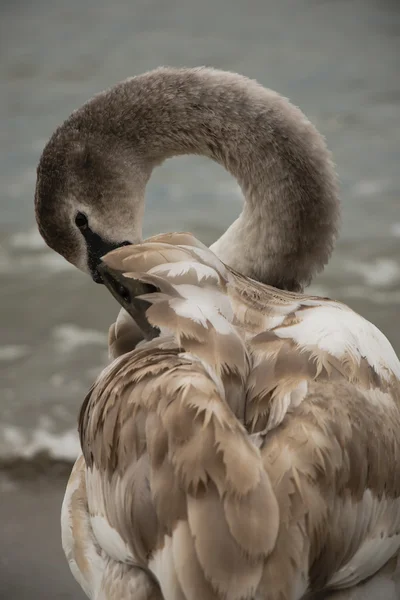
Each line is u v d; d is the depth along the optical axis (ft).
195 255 19.85
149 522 16.53
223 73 27.94
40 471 39.93
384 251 62.85
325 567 16.79
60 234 28.17
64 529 21.42
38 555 34.47
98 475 18.35
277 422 16.90
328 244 26.45
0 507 37.42
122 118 27.78
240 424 16.51
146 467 16.81
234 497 15.96
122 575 17.56
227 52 125.70
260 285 21.07
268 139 26.61
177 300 18.47
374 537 17.89
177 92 27.58
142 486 16.75
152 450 16.58
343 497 16.90
